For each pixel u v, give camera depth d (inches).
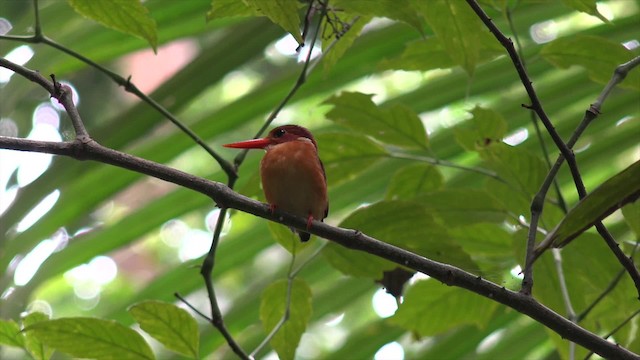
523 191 312.8
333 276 389.1
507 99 396.2
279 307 295.7
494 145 305.0
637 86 307.0
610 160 374.9
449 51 271.9
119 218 391.9
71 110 240.4
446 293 328.5
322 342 680.4
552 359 392.2
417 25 263.4
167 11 353.7
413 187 331.3
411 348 417.4
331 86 381.1
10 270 350.0
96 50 369.1
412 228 273.6
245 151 292.7
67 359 328.8
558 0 323.3
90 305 781.3
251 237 382.3
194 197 369.1
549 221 326.6
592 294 330.0
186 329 257.9
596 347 229.8
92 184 354.0
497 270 333.1
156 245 794.2
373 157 325.7
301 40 222.8
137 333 253.0
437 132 385.1
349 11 265.6
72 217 354.9
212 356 455.5
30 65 365.1
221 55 353.4
